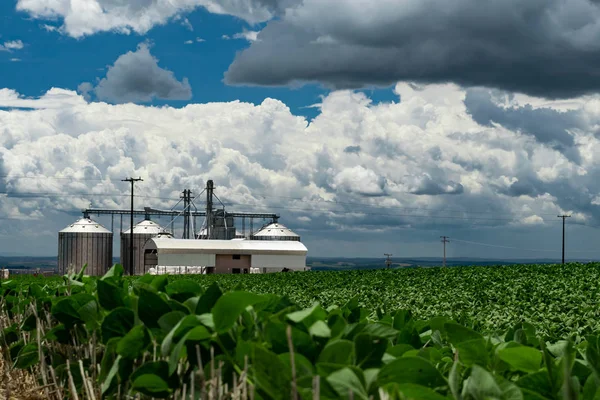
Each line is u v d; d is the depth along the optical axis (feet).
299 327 8.50
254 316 9.28
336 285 100.27
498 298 63.00
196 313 9.61
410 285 88.84
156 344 10.40
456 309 52.54
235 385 7.93
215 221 350.43
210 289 9.66
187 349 9.38
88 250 300.20
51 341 17.08
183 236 355.97
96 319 13.37
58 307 14.47
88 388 12.39
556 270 101.60
